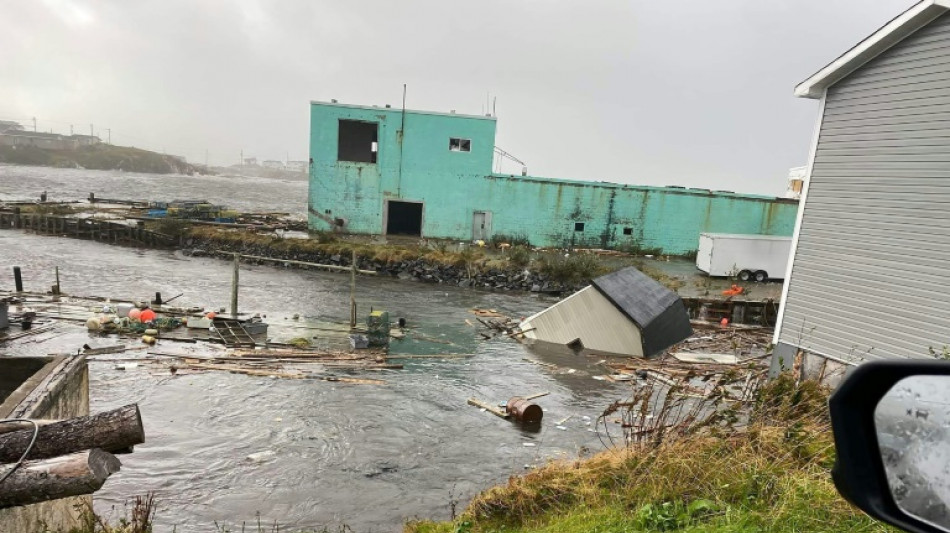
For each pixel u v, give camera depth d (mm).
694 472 5570
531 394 14430
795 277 11383
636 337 17844
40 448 3744
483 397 14094
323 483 9703
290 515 8719
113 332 17781
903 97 9523
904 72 9500
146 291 24453
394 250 31203
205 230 36688
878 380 1659
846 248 10469
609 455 7348
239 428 11609
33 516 5109
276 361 15812
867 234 10125
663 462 5977
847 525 4156
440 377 15438
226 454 10523
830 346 10703
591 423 12688
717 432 6422
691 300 23672
